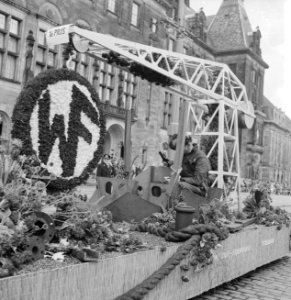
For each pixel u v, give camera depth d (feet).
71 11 78.07
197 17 146.61
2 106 66.28
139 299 11.70
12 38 68.64
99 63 86.28
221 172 30.81
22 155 13.17
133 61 25.99
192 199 19.90
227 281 17.76
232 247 17.76
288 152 269.23
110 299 11.50
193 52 144.56
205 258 14.98
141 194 20.17
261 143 199.62
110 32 89.86
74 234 12.31
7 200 10.45
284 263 24.35
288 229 25.12
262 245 21.07
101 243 12.72
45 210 13.93
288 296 17.66
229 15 177.88
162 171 20.63
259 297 17.30
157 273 12.83
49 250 11.24
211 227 15.05
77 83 15.35
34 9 70.59
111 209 18.49
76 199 13.84
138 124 100.42
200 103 31.45
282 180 255.70
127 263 12.05
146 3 101.91
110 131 95.35
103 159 30.40
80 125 15.43
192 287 15.02
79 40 20.74
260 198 23.76
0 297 8.64
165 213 17.94
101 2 86.28
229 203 21.79
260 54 183.93
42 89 14.19
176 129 23.81
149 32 103.40
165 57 26.55
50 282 9.71
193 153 21.86
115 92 92.89
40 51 72.95
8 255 9.78
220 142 31.14
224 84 33.40
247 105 35.81
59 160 14.65
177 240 14.90
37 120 14.02
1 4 65.36
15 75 68.69
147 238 15.24
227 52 168.45
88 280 10.74
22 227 10.30
